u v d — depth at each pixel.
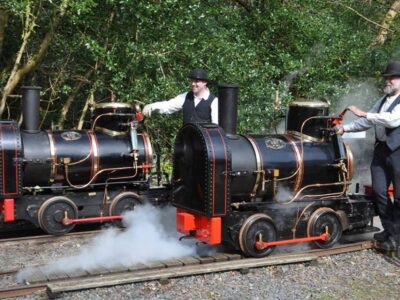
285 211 5.89
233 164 5.68
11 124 6.37
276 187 5.93
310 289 5.03
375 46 13.81
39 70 10.40
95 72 10.15
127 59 10.03
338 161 6.15
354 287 5.12
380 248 6.12
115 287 4.89
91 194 6.91
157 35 10.14
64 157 6.62
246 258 5.72
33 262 5.74
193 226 5.80
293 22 12.59
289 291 4.96
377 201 6.19
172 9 9.95
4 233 7.00
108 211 7.04
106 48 10.00
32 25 8.97
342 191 6.27
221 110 5.89
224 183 5.48
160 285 5.00
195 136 5.66
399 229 6.09
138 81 9.99
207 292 4.88
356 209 6.38
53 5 9.12
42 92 10.24
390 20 13.99
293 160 5.96
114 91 10.28
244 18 12.95
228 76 10.81
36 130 6.71
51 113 11.05
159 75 10.35
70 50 10.02
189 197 5.81
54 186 6.72
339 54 12.86
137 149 6.90
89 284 4.79
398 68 5.88
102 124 7.03
